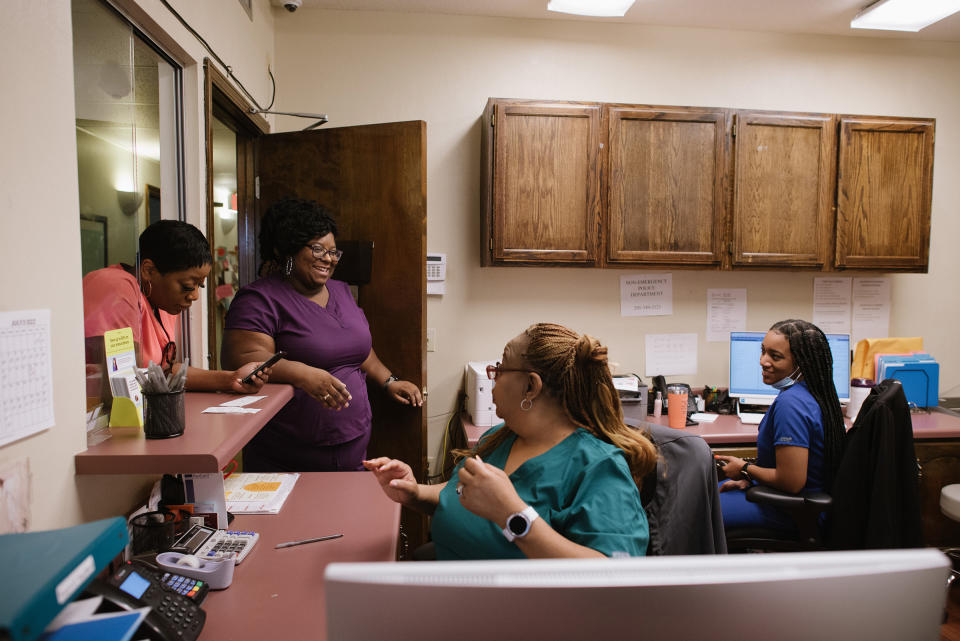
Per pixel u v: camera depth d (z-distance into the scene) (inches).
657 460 49.3
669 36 122.5
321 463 78.7
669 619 21.2
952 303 131.2
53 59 40.8
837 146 113.8
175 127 74.3
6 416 35.5
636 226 110.4
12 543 26.5
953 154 130.3
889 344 121.2
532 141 107.9
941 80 129.3
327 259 78.5
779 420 79.0
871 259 115.2
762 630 21.5
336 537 52.0
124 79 62.9
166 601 37.0
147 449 41.9
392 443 101.4
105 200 61.9
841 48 126.5
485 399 108.6
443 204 120.0
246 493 61.7
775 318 128.7
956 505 97.3
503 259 108.5
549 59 120.5
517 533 38.6
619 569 21.3
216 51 81.9
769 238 113.3
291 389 62.0
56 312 40.7
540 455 46.6
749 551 80.4
